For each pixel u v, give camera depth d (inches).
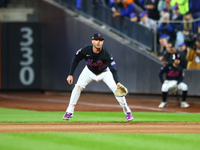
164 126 1104.2
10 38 3026.6
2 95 2913.4
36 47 3019.2
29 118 1354.6
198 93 2073.1
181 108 1840.6
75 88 1178.0
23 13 3080.7
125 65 2450.8
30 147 753.0
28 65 3024.1
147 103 2124.8
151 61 2299.5
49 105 2068.2
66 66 2802.7
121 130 1010.7
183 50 2126.0
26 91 3083.2
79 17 2733.8
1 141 824.3
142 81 2358.5
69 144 785.6
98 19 2655.0
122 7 2509.8
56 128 1055.6
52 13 2908.5
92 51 1099.3
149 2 2359.7
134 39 2427.4
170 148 738.2
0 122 1219.2
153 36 2297.0
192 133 950.4
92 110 1790.1
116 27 2541.8
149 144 782.5
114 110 1782.7
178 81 1892.2
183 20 2198.6
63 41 2822.3
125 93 1117.1
